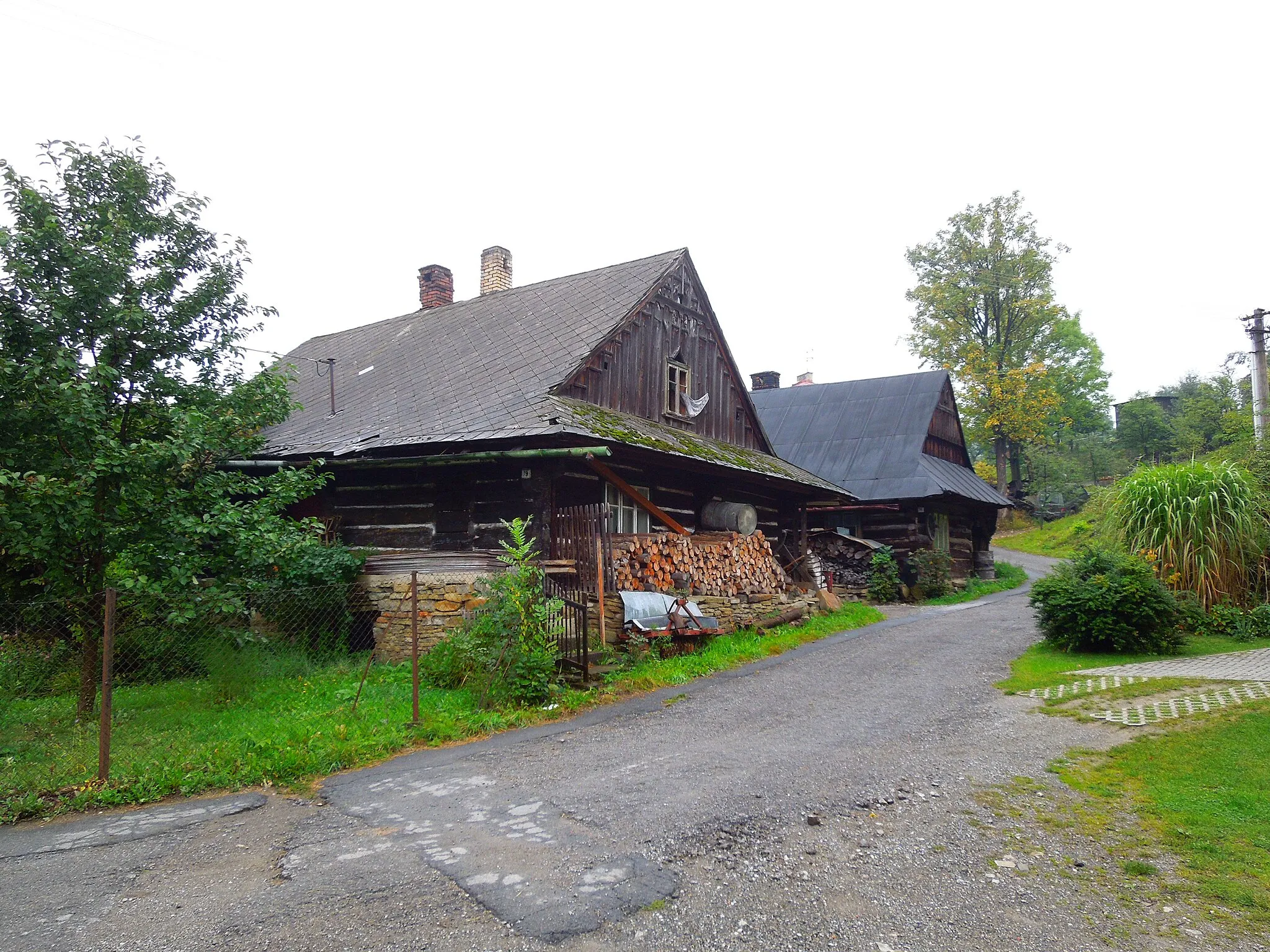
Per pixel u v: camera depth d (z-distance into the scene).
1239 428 22.17
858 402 27.25
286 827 5.17
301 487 9.41
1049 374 42.62
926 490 21.88
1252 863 4.32
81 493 7.59
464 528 12.03
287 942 3.66
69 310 8.12
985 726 7.36
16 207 8.28
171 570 8.12
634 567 11.19
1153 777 5.71
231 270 9.18
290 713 7.92
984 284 39.28
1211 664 9.39
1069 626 10.83
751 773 6.10
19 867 4.64
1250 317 24.64
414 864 4.50
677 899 4.03
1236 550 11.90
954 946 3.59
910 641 12.59
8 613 8.38
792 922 3.80
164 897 4.18
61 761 6.46
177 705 8.30
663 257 16.53
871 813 5.22
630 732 7.47
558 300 16.53
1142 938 3.65
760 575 14.00
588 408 12.51
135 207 8.73
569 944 3.61
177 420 8.15
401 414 13.38
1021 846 4.67
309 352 21.14
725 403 18.06
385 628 10.76
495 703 8.17
